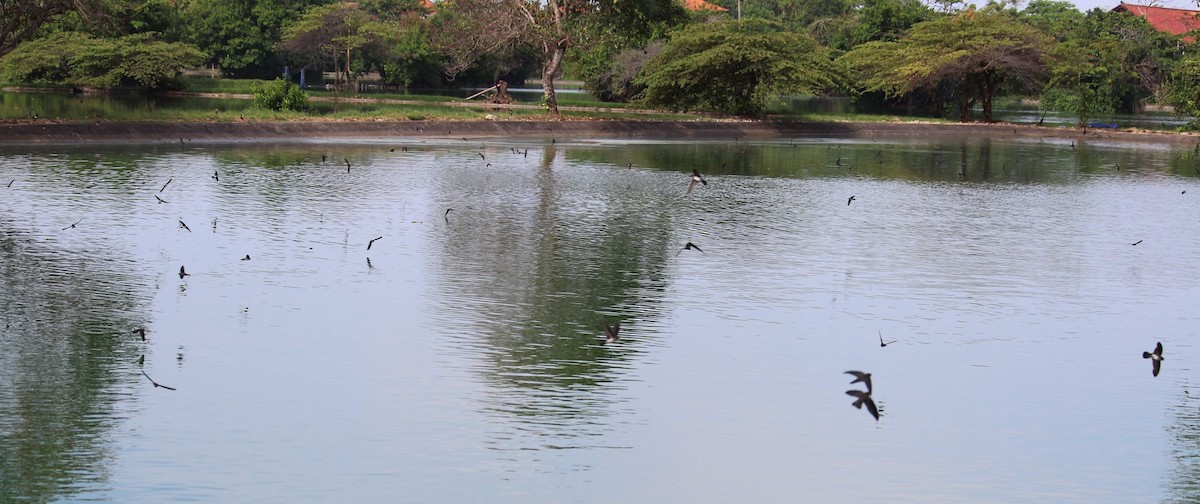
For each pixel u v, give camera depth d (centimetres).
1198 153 2808
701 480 900
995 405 1098
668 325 1365
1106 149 4778
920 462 949
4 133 3409
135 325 1313
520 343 1267
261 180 2702
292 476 887
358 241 1883
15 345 1216
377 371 1151
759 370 1188
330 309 1404
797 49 5962
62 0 4009
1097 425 1048
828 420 1041
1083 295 1600
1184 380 1195
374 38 8600
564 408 1055
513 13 5303
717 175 3209
